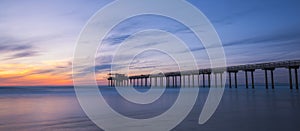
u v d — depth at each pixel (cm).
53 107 1516
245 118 973
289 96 2123
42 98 2377
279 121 891
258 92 2908
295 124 832
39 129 847
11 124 934
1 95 2961
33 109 1411
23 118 1071
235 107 1353
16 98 2386
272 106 1370
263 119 941
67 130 827
